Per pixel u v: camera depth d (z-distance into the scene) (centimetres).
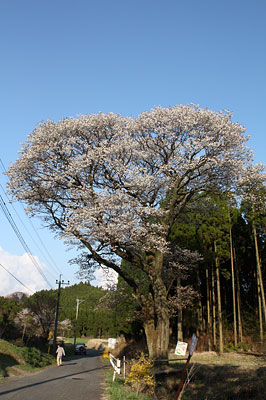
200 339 3127
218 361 2064
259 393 1225
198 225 3006
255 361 1972
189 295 2734
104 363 3016
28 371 1914
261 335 2520
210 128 2034
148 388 1422
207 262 2956
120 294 3106
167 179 2105
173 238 3058
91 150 2028
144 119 2097
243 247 3103
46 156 2070
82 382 1493
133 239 1964
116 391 1213
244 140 2081
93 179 2134
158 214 2020
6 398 1017
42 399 1026
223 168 2036
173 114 2027
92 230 1919
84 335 10656
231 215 3073
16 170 2042
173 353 2695
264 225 2545
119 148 2072
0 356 2038
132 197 2036
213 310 2961
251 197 2158
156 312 2019
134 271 2992
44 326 4156
